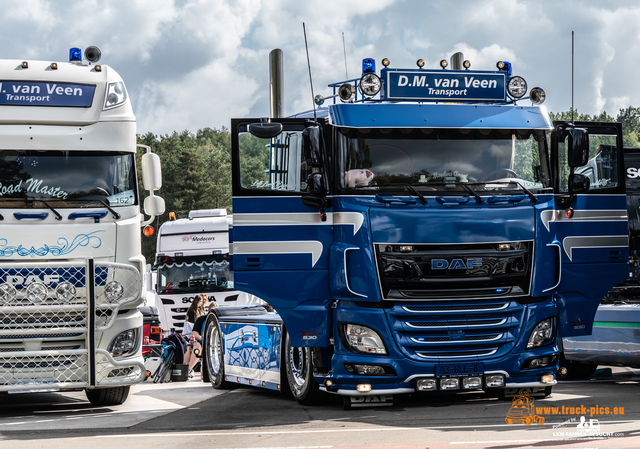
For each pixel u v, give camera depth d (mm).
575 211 11031
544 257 10328
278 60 14031
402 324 9898
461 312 10031
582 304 11078
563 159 10875
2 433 8984
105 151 11320
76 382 10797
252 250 10172
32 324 10734
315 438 8016
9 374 10625
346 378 10016
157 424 9523
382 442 7625
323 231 10227
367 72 11086
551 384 10477
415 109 10383
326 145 10258
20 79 11180
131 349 11242
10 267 10695
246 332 13133
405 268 9875
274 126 10070
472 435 7840
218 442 7941
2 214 10805
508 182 10336
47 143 11102
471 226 10031
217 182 139875
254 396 12750
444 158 10250
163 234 27406
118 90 11578
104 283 11000
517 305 10203
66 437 8539
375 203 9953
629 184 14148
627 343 12969
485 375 10086
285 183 10258
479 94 10820
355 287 9922
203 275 27062
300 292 10203
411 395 11562
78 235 10961
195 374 19328
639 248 13812
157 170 11719
